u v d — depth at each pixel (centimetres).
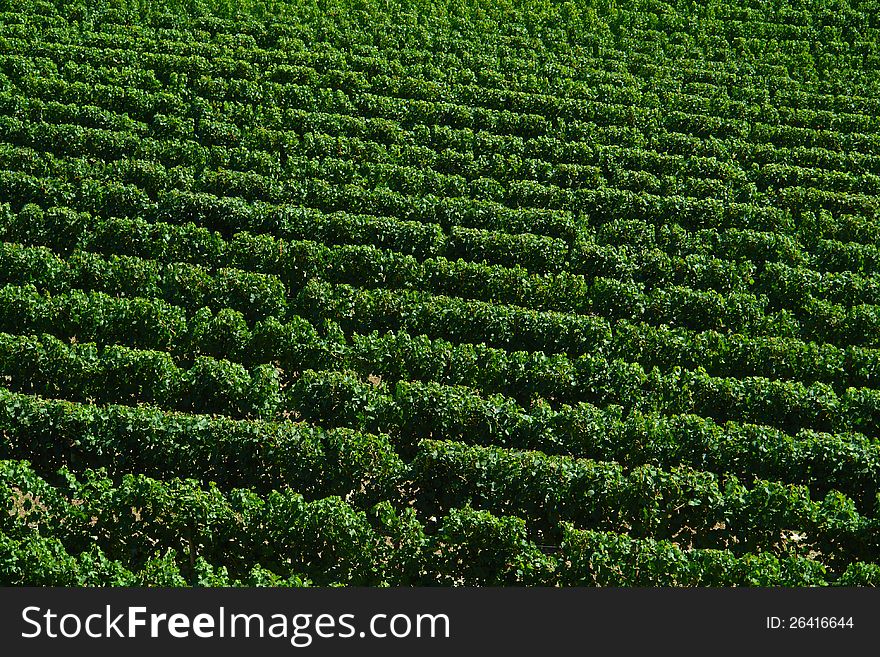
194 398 2773
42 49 4650
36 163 3750
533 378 2902
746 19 5869
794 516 2438
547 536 2530
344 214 3572
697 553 2289
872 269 3619
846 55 5541
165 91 4475
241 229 3581
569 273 3500
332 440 2539
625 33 5600
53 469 2578
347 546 2316
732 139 4447
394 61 4903
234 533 2342
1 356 2753
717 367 3062
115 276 3172
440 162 4109
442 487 2544
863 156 4391
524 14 5609
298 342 2938
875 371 3006
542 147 4250
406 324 3125
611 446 2672
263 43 5084
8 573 2153
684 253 3647
